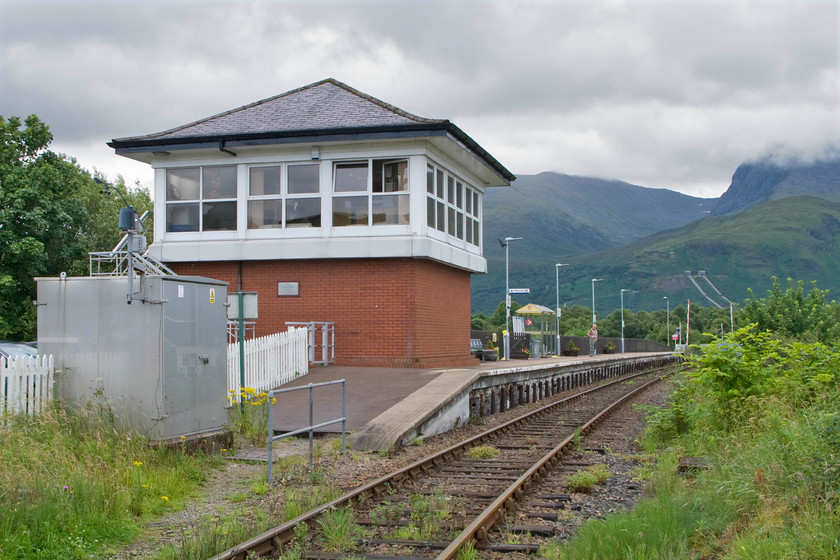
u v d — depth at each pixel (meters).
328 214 21.62
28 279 24.86
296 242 21.55
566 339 51.44
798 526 6.20
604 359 42.09
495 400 21.11
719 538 6.76
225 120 23.55
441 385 17.09
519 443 14.26
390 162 21.42
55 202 25.78
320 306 21.72
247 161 22.08
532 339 42.53
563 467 11.47
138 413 10.27
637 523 6.77
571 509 8.48
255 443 12.41
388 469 10.87
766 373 12.26
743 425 11.27
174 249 22.34
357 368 20.55
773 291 36.03
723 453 10.30
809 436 7.88
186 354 10.79
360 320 21.47
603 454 13.15
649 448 13.05
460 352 25.53
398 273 21.31
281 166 22.00
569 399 24.92
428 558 6.33
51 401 10.20
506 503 8.18
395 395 16.17
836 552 5.62
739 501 7.25
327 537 6.95
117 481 8.26
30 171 25.58
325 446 12.45
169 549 6.43
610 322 105.06
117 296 10.47
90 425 10.03
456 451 12.52
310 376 19.14
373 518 7.60
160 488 8.64
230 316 13.53
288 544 6.77
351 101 23.77
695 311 111.75
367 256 21.17
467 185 25.80
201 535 6.88
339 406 15.27
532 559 6.41
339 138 21.02
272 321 21.97
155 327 10.32
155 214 22.75
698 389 13.97
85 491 7.58
